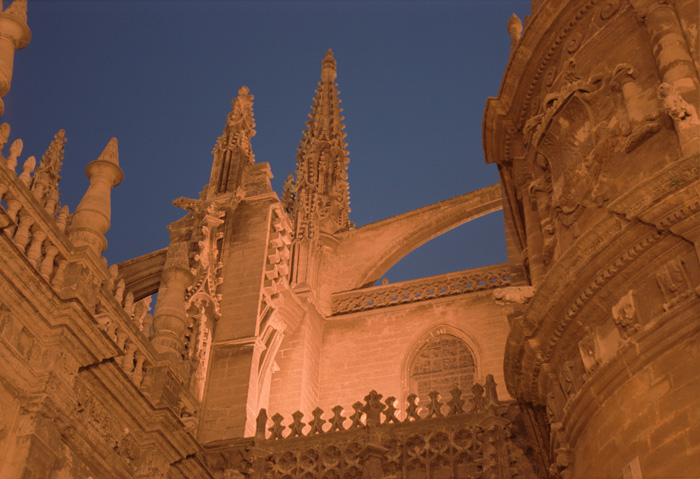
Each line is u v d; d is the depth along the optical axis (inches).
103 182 717.3
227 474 807.1
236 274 1065.5
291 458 849.5
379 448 786.2
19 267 588.7
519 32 812.6
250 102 1307.8
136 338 710.5
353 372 1156.5
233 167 1206.9
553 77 714.2
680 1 604.7
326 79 1627.7
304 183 1421.0
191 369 942.4
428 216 1360.7
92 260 647.1
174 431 722.8
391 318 1192.2
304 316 1166.3
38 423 571.5
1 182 586.2
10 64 644.1
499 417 780.6
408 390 1116.5
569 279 564.7
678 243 512.7
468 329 1139.3
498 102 767.7
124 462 669.9
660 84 577.9
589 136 628.4
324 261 1331.2
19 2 676.7
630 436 500.4
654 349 500.1
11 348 574.2
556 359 597.6
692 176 497.4
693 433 464.4
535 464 749.9
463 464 780.0
